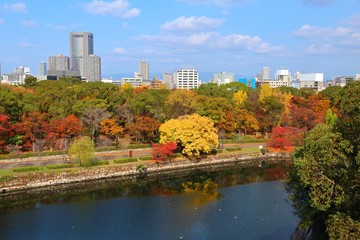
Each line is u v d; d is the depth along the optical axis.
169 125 77.75
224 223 46.50
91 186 63.78
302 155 30.56
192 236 42.25
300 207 34.75
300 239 37.31
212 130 83.06
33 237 41.59
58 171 63.34
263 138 104.25
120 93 94.62
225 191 61.84
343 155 24.42
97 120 79.00
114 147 80.38
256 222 46.91
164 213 50.25
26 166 64.44
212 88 133.88
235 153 87.62
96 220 47.22
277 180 69.62
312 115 101.12
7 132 67.69
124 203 54.62
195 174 74.38
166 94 108.94
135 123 82.94
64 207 52.41
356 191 24.30
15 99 72.00
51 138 71.94
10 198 56.22
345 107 24.88
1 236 41.78
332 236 23.38
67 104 82.88
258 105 108.00
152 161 74.88
